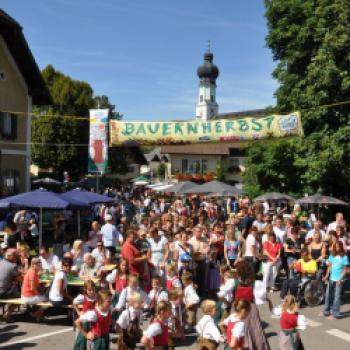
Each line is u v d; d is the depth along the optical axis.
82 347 7.32
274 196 23.55
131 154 60.12
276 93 26.30
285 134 16.05
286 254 13.79
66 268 10.41
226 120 16.39
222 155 61.75
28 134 24.91
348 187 23.95
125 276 9.60
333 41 21.80
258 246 13.61
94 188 34.84
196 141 16.42
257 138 16.23
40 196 14.03
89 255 11.48
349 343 9.31
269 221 15.91
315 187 24.72
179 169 62.78
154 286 9.16
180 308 9.07
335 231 12.58
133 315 7.52
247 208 19.80
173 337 8.73
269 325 10.38
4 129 22.70
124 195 33.38
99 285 10.34
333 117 22.70
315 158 22.95
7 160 22.92
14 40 22.52
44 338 9.47
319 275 12.22
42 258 11.83
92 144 19.11
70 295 10.55
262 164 29.11
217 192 22.53
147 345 6.72
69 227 20.94
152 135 16.48
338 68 21.86
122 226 17.30
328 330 10.13
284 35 25.41
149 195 34.75
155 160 74.62
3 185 22.53
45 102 27.05
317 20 23.47
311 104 22.80
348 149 22.05
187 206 25.33
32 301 10.32
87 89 49.47
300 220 17.64
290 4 25.25
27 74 24.52
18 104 24.06
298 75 24.98
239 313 6.62
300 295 12.12
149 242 12.02
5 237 13.83
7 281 10.80
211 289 12.56
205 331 7.21
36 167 48.19
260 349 6.69
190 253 12.20
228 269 9.32
